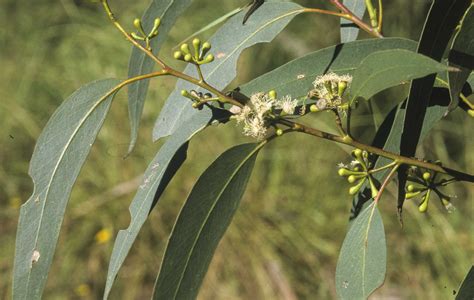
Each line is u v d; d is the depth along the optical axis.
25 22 6.42
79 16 6.36
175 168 1.47
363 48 1.53
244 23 1.64
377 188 1.46
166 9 1.60
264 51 5.32
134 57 1.59
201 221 1.42
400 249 4.78
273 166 5.23
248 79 5.32
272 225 4.98
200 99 1.35
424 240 4.76
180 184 5.21
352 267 1.42
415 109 1.41
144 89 1.58
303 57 1.53
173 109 1.64
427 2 5.13
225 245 4.90
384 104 5.14
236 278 4.80
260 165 5.24
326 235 5.00
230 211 1.45
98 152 5.37
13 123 5.79
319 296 4.75
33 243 1.41
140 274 4.95
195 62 1.32
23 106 5.89
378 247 1.39
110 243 5.05
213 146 5.29
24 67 6.14
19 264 1.41
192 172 5.23
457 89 1.35
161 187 1.47
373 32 1.57
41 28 6.36
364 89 1.29
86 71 6.03
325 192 5.14
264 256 4.86
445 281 4.65
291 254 4.89
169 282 1.39
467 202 4.88
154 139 1.64
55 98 5.99
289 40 5.35
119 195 5.23
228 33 1.65
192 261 1.42
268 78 1.53
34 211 1.43
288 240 4.93
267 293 4.73
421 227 4.79
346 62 1.53
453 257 4.71
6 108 5.86
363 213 1.41
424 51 1.39
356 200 1.47
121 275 4.96
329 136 1.32
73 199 5.22
